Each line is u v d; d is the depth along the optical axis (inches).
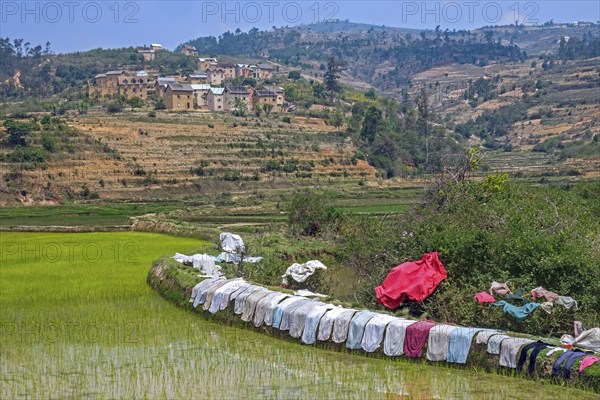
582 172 3604.8
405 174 4323.3
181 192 3885.3
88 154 3993.6
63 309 945.5
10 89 7313.0
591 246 909.2
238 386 622.2
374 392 601.9
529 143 6176.2
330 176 4224.9
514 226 973.2
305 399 585.3
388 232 1103.6
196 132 4603.8
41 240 1780.3
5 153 3784.5
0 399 596.1
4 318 893.8
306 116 5595.5
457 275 875.4
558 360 618.5
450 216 1075.9
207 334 823.7
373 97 7244.1
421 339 700.0
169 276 1054.4
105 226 2162.9
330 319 765.3
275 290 892.0
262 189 3954.2
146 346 765.9
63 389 620.1
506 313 778.2
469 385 617.0
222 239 1334.9
